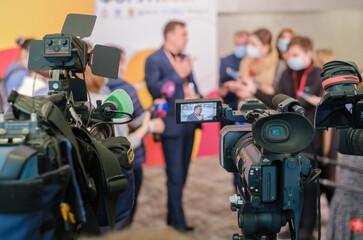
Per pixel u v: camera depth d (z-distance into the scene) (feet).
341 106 3.90
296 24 13.99
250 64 13.25
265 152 3.27
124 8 12.76
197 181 13.48
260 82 13.10
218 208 11.71
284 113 3.18
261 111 3.79
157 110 11.37
